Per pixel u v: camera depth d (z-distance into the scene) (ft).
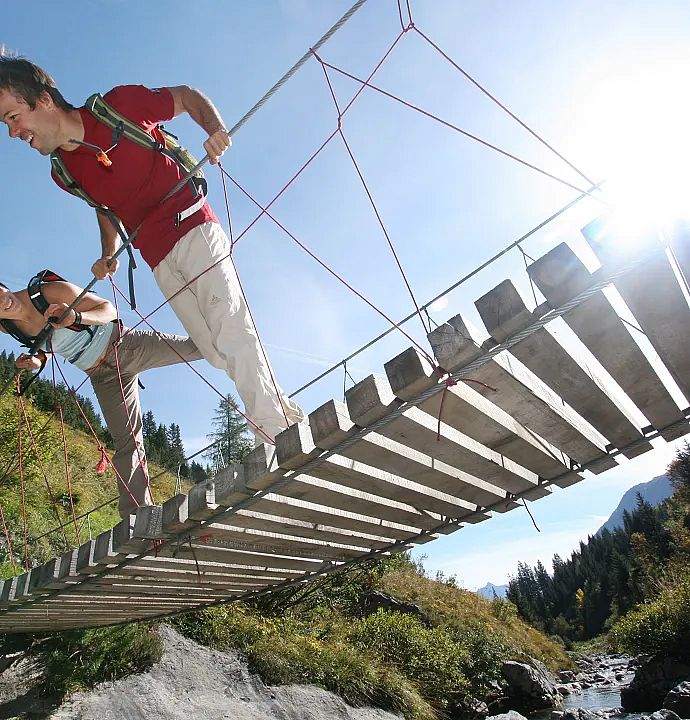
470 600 69.77
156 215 9.87
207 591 16.14
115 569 11.44
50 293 11.50
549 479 10.12
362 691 26.63
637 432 8.71
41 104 9.20
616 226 5.14
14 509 28.40
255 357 9.59
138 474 13.25
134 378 13.61
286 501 9.37
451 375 6.26
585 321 6.08
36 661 19.03
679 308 5.76
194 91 9.86
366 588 45.27
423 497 10.32
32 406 39.27
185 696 20.59
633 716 40.42
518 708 44.19
